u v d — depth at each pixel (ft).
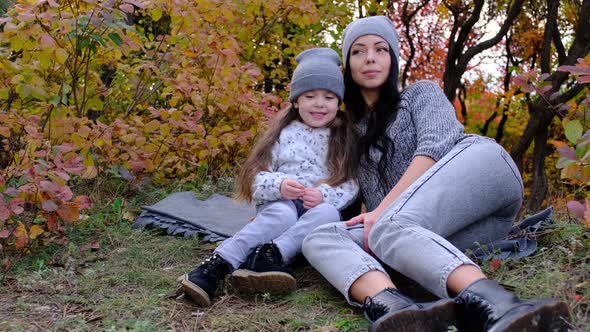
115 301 7.82
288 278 7.72
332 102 9.14
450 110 8.64
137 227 11.44
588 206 7.88
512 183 7.82
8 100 12.00
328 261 7.28
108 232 10.79
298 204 8.69
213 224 11.09
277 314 7.33
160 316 7.41
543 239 8.63
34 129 9.95
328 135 9.18
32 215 11.03
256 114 14.94
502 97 35.58
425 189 7.29
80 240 10.64
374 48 8.96
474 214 7.52
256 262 7.80
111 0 11.12
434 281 6.42
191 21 13.35
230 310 7.51
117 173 12.98
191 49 13.87
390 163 8.72
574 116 9.97
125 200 13.09
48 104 11.97
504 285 7.27
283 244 8.01
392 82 9.00
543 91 10.07
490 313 5.69
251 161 9.16
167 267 9.56
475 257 8.06
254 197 8.77
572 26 32.83
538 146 25.99
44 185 9.19
